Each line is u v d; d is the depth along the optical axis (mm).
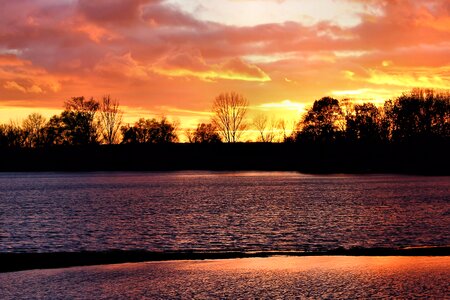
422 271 26906
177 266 28938
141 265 29312
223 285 24578
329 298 22281
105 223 49375
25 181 136500
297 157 196500
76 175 164875
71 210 63250
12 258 31516
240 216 54125
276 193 87062
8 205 71312
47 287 24594
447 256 31062
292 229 43906
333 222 48250
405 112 179375
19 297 23031
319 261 29984
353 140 189125
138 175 160875
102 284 25031
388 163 183375
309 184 110312
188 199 77375
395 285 24141
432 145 176250
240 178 137750
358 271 27062
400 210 58719
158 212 59406
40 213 59969
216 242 38000
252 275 26469
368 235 40375
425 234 40531
